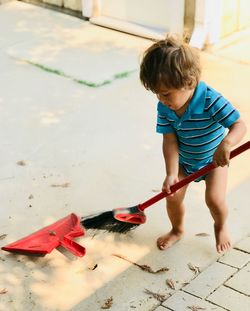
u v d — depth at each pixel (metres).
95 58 4.45
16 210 2.90
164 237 2.59
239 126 2.20
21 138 3.52
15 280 2.47
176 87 2.07
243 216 2.73
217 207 2.41
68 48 4.63
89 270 2.49
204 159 2.36
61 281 2.45
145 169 3.15
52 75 4.24
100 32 4.87
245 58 4.28
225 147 2.15
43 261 2.55
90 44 4.68
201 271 2.43
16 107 3.86
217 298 2.27
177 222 2.55
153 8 4.68
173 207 2.48
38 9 5.38
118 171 3.15
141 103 3.83
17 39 4.83
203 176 2.44
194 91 2.19
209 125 2.25
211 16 4.36
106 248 2.60
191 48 2.12
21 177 3.15
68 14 5.22
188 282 2.38
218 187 2.39
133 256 2.55
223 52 4.39
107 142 3.43
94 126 3.60
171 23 4.53
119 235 2.67
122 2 4.84
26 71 4.32
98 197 2.95
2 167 3.25
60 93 4.00
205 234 2.64
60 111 3.79
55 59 4.47
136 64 4.32
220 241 2.51
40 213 2.87
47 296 2.38
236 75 4.05
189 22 4.46
